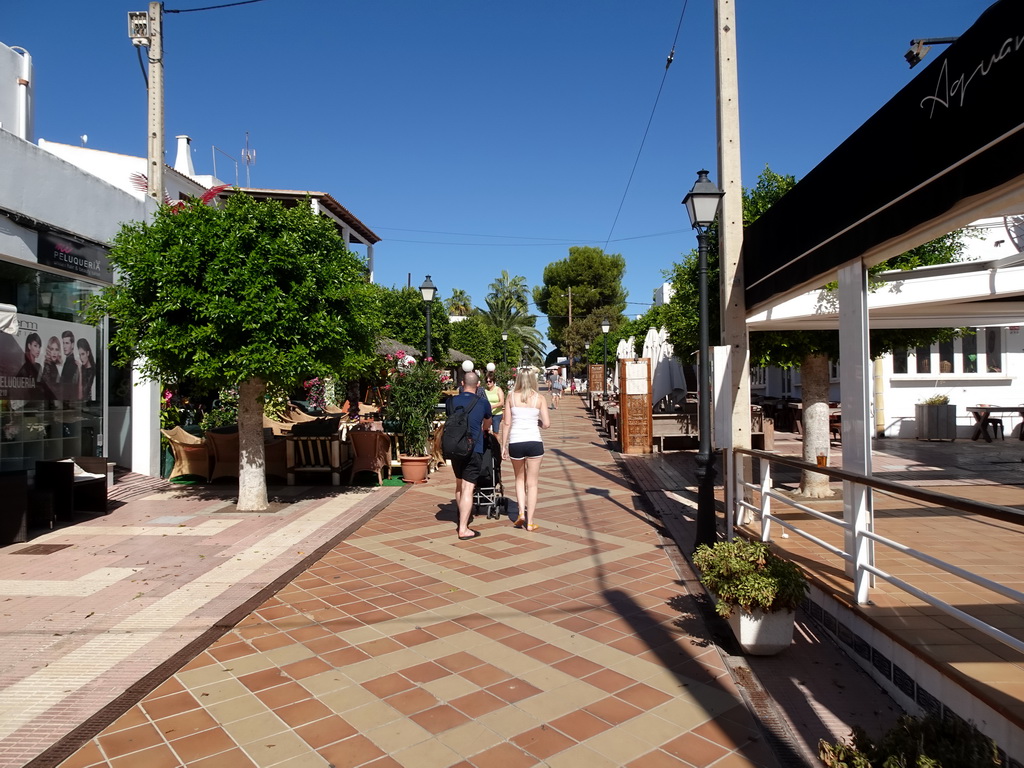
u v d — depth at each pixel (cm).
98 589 525
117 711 332
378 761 292
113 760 291
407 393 1140
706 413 640
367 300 865
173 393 1237
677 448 1556
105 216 955
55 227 841
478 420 698
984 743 218
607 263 5984
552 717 330
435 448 1257
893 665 349
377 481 1086
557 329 6047
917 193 348
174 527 745
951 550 537
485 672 380
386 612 477
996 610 385
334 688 360
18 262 784
